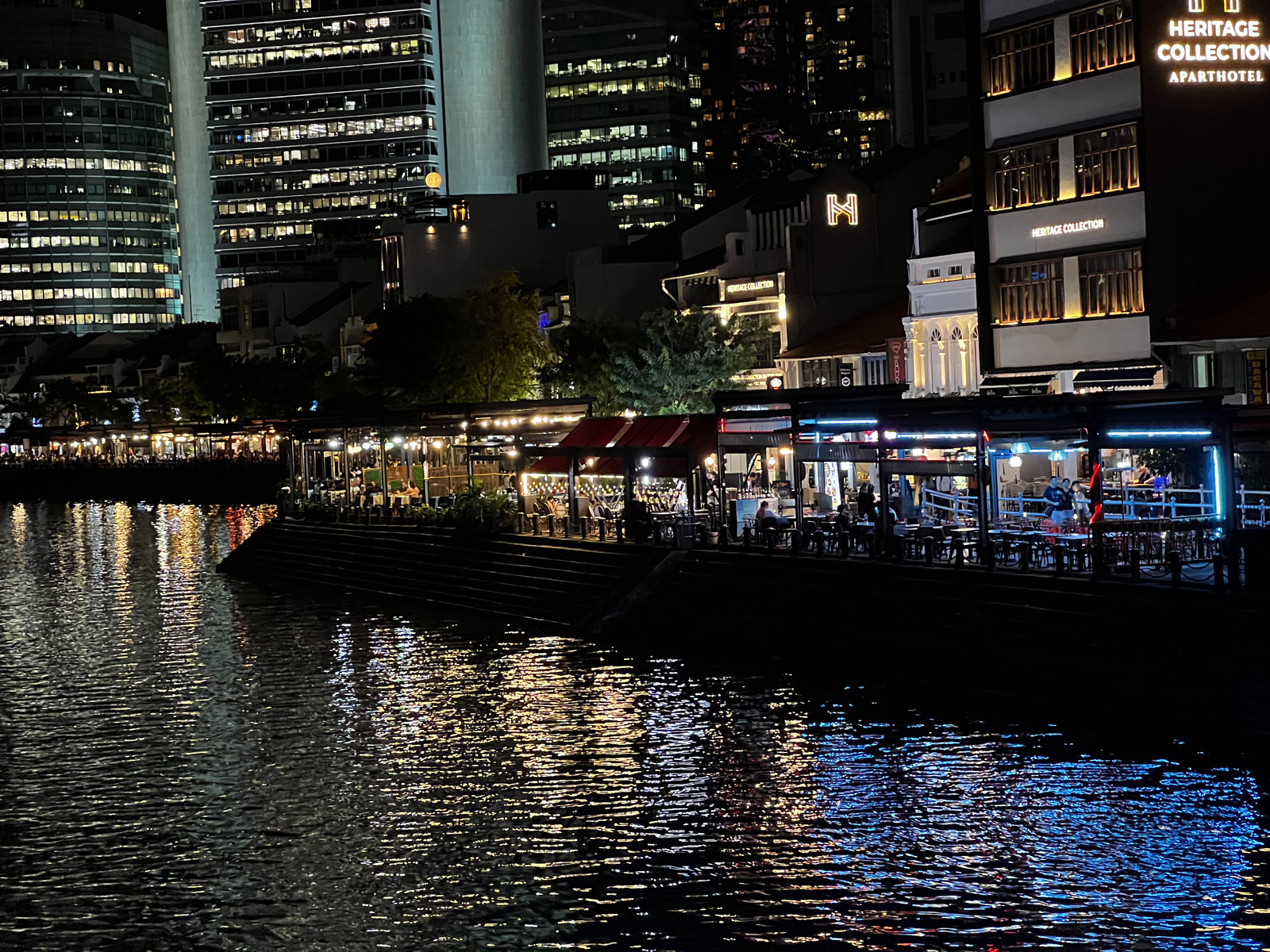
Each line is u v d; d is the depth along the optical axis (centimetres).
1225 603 3469
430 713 4188
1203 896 2578
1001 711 3747
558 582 5778
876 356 8312
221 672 4984
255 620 6194
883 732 3634
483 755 3709
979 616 4041
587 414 7700
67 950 2592
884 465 4759
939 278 7350
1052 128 6431
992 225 6706
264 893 2827
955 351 7256
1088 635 3703
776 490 6481
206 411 16112
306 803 3388
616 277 10850
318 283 17900
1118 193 6138
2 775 3728
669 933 2556
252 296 18125
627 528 5944
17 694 4759
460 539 6769
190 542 10138
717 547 5356
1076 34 6306
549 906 2700
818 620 4531
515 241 14012
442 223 13825
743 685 4238
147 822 3294
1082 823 2928
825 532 5150
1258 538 3506
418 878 2869
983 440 4388
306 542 7981
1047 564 4244
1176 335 5781
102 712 4428
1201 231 6081
